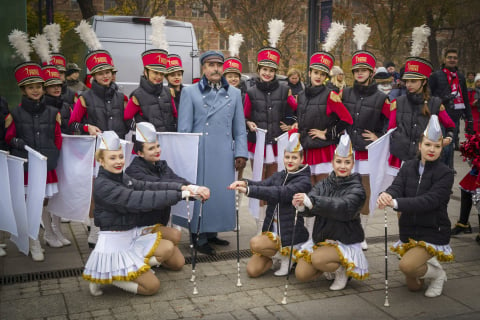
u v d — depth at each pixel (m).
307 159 5.38
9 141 4.82
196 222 5.09
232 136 5.31
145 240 4.20
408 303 3.91
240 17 22.69
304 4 22.84
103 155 3.99
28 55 5.02
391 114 5.18
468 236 5.69
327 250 4.09
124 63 9.05
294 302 3.93
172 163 5.02
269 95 5.62
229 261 4.91
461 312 3.74
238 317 3.65
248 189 4.28
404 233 4.11
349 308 3.81
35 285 4.24
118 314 3.68
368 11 20.28
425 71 4.99
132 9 19.83
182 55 9.40
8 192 4.36
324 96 5.27
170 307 3.81
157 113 5.24
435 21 18.98
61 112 5.82
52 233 5.35
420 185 4.05
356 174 4.24
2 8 6.54
